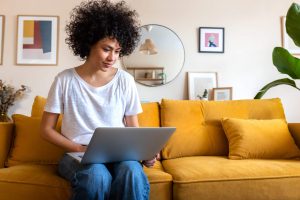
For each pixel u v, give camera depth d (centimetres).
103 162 109
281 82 222
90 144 95
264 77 267
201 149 182
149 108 193
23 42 258
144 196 103
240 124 176
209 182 127
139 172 104
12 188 120
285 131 178
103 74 130
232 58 266
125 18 130
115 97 129
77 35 130
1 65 256
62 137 122
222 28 265
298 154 170
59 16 260
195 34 264
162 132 105
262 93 225
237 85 265
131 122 137
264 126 176
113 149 102
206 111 194
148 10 262
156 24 262
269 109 198
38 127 164
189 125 188
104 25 120
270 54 268
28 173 128
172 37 262
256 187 129
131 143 102
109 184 102
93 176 98
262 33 268
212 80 262
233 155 166
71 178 113
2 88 244
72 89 125
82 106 124
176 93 262
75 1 261
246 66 266
